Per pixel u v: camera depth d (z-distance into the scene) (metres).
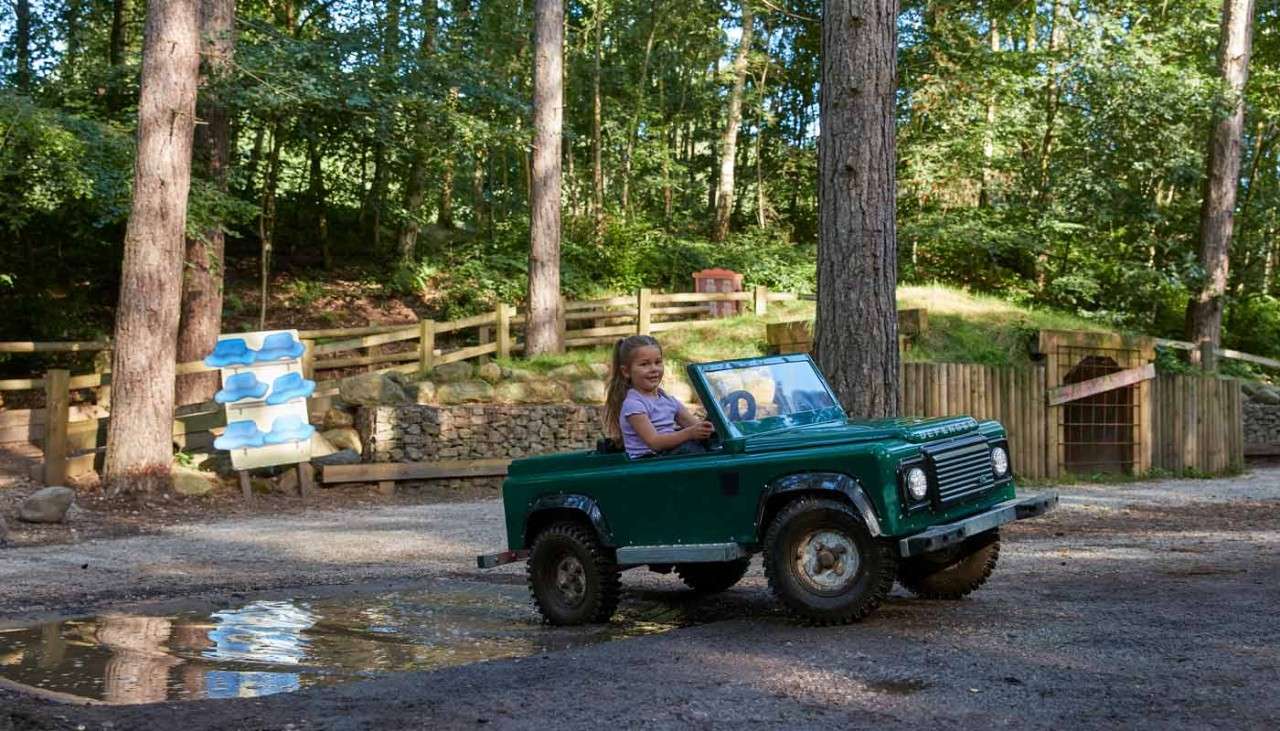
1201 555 9.09
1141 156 27.94
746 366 6.96
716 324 22.14
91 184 17.78
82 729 4.40
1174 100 26.69
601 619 7.00
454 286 29.27
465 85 24.22
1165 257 30.33
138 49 28.44
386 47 23.39
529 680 5.09
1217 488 17.38
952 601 7.01
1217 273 27.83
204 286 19.47
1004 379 18.55
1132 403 19.73
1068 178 28.28
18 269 24.98
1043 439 18.83
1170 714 4.15
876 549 5.99
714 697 4.64
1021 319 21.39
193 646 6.41
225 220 19.34
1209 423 20.77
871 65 10.45
